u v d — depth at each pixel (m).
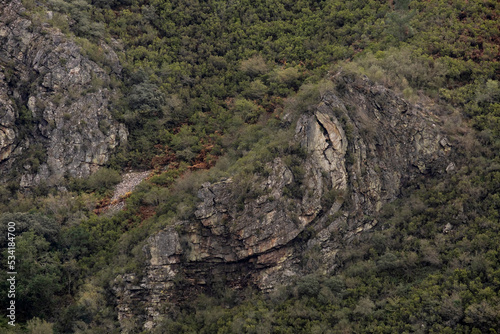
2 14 56.91
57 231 45.88
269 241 42.66
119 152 55.19
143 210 49.16
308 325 37.66
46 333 38.94
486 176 42.81
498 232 38.94
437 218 42.16
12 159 50.94
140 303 42.06
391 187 45.56
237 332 38.47
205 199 44.59
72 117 53.91
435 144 46.25
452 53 53.75
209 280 43.53
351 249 42.28
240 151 50.72
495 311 33.62
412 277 39.81
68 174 52.00
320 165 44.62
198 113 58.22
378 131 47.34
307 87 50.94
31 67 55.19
